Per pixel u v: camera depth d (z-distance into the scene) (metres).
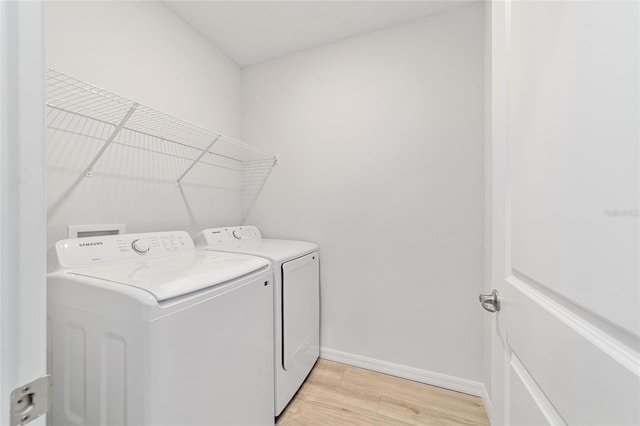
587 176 0.40
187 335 0.84
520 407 0.65
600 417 0.37
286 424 1.40
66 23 1.20
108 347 0.79
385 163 1.90
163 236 1.44
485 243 1.59
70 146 1.23
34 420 0.35
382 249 1.91
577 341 0.43
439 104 1.74
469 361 1.67
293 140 2.21
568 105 0.45
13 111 0.33
